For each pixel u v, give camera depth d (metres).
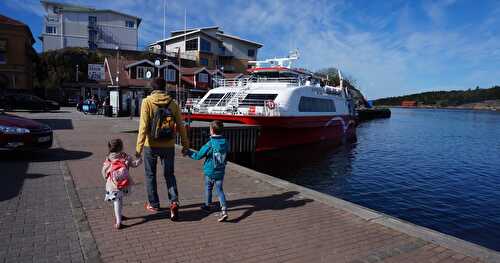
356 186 14.30
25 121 9.38
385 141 30.33
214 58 62.22
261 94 19.67
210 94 21.61
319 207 6.26
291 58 23.92
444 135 37.53
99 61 53.56
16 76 37.72
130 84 37.62
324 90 23.06
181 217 5.46
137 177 7.84
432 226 10.09
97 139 13.48
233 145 16.69
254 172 8.78
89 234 4.57
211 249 4.38
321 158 20.38
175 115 5.42
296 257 4.29
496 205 12.11
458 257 4.44
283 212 5.93
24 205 5.56
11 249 4.05
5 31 36.91
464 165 19.66
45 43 60.62
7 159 9.13
